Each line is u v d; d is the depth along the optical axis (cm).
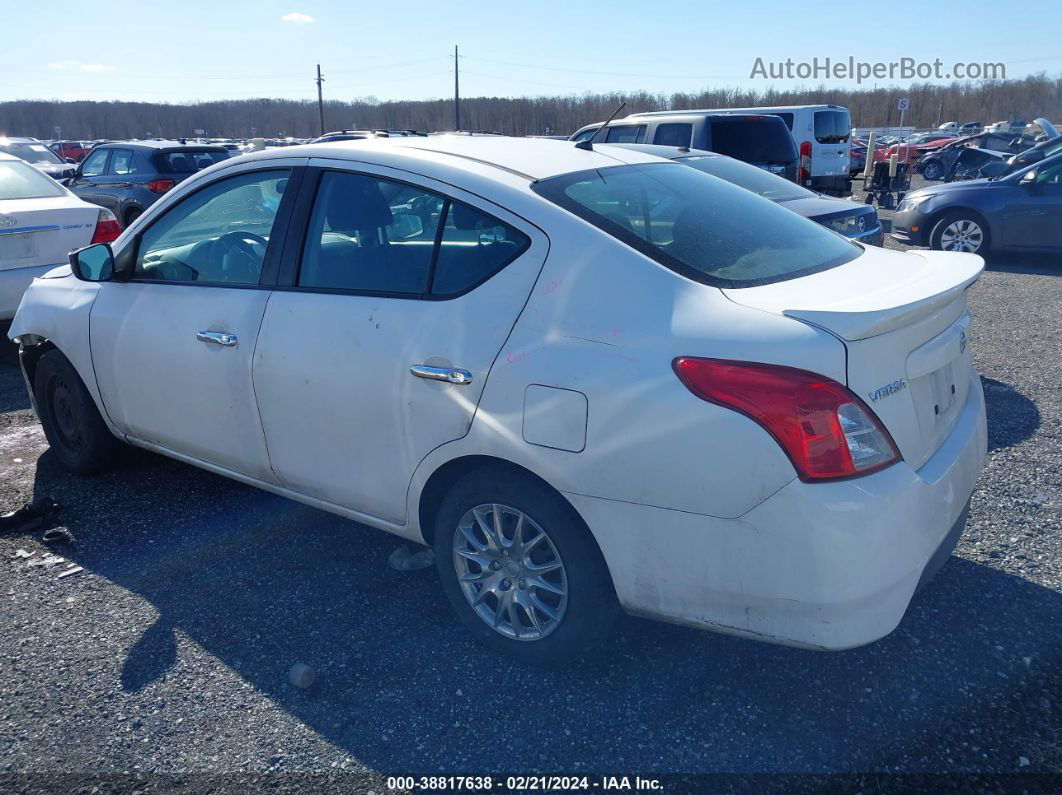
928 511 235
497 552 281
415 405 280
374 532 387
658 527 238
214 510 412
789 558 222
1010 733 247
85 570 358
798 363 221
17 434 528
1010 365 609
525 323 260
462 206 285
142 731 260
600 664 286
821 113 1509
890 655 284
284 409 321
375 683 280
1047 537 355
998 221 1047
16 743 256
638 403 235
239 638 307
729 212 312
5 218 641
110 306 393
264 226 340
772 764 240
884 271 284
